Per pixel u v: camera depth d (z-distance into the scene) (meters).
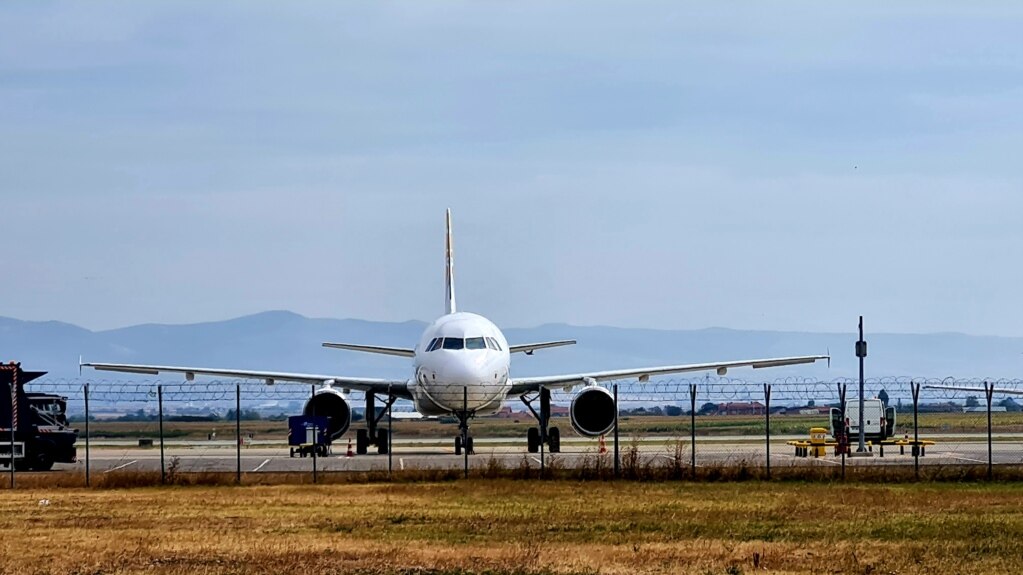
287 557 87.75
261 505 120.19
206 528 103.75
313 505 120.06
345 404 193.50
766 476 143.62
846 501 121.06
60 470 174.50
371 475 145.75
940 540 94.94
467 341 186.62
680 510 114.38
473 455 193.12
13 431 142.75
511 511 114.25
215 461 183.75
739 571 81.81
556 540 96.44
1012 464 153.12
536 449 199.25
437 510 115.31
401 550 90.69
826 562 85.06
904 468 148.12
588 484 138.75
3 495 131.38
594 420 188.88
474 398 184.88
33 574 81.38
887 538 96.25
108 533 100.50
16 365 176.88
